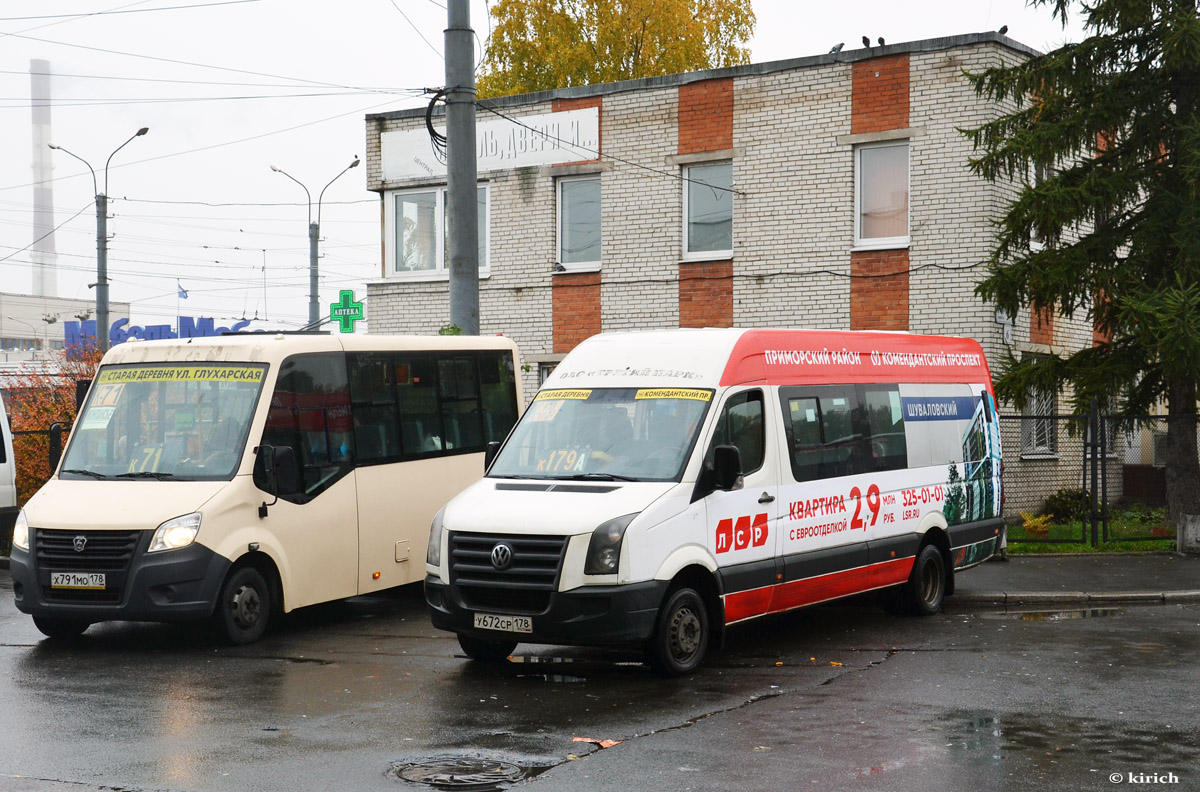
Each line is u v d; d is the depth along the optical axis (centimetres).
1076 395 1667
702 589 987
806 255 2128
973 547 1321
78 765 686
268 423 1147
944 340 1338
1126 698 854
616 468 979
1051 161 1650
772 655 1034
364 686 912
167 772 672
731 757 703
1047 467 2092
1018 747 723
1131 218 1681
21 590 1095
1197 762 690
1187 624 1183
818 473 1098
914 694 872
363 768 680
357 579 1234
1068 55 1661
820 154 2112
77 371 2148
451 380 1388
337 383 1234
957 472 1302
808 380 1108
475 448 1409
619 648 1046
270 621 1250
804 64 2123
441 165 2494
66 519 1079
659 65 3950
